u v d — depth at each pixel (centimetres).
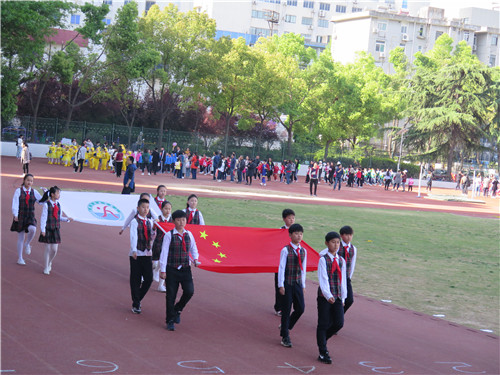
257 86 5978
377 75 8275
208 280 1266
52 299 964
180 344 811
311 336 932
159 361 731
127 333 834
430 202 4497
